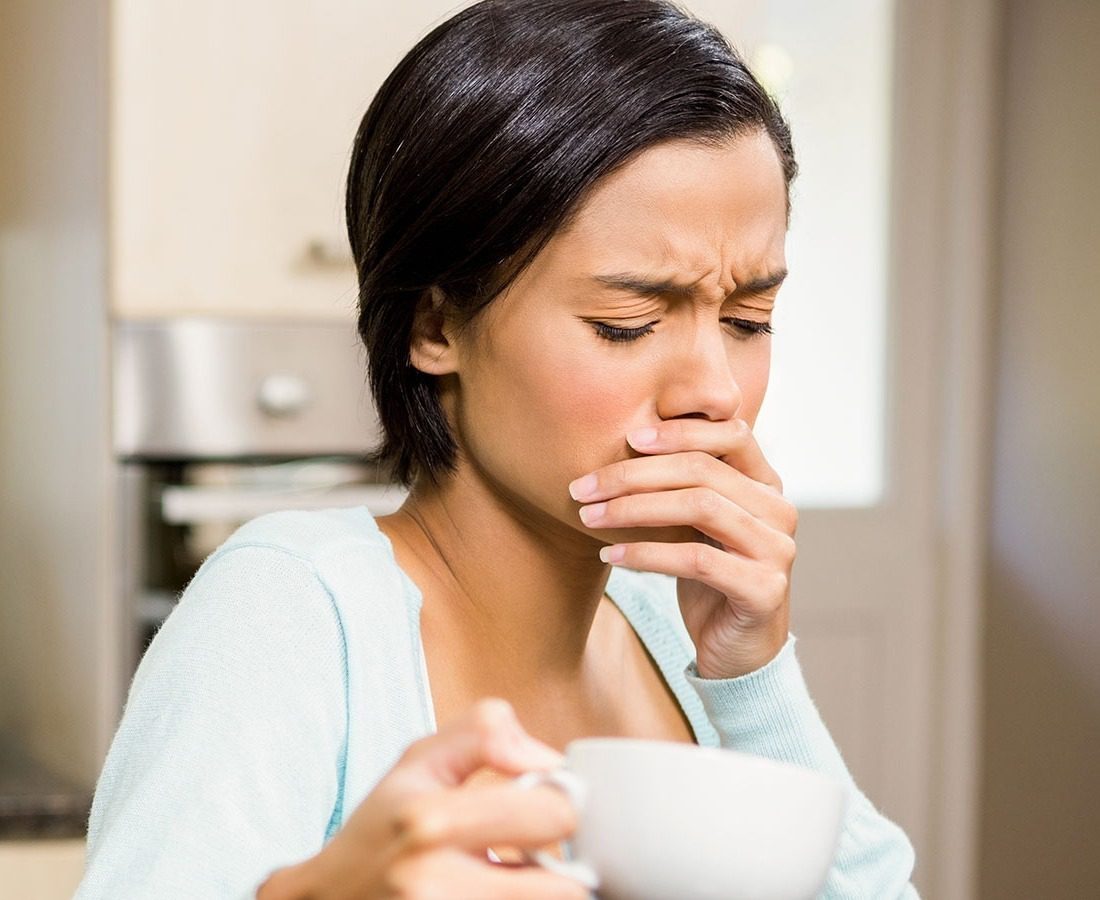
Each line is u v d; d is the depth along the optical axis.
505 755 0.59
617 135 0.84
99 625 2.15
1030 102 2.90
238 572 0.86
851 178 3.01
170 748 0.76
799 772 0.60
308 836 0.79
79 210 2.17
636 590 1.11
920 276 3.04
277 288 2.23
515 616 0.96
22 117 2.17
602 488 0.88
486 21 0.88
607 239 0.85
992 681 3.03
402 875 0.54
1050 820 2.86
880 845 1.05
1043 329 2.86
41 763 2.15
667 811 0.59
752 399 0.94
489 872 0.55
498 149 0.86
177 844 0.72
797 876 0.61
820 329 3.02
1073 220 2.79
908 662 3.07
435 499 0.97
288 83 2.23
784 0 2.95
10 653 2.18
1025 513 2.93
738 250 0.87
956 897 3.06
